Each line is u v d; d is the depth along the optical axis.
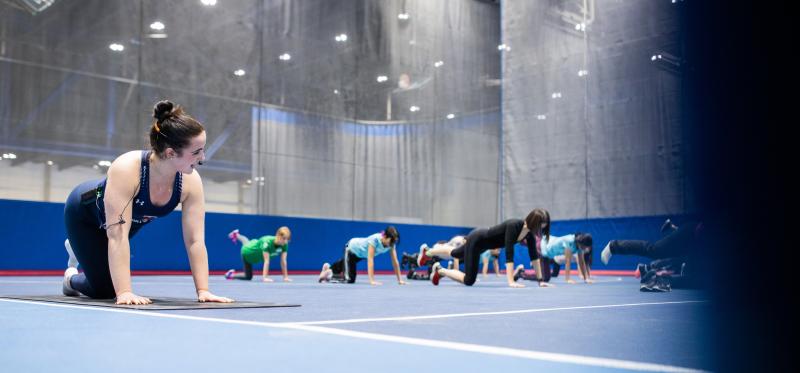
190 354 1.26
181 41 11.30
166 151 2.63
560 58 13.16
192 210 2.93
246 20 11.98
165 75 11.12
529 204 13.39
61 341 1.45
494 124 15.08
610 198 12.16
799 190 0.60
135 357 1.21
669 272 5.53
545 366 1.15
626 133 12.05
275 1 12.31
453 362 1.19
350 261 7.50
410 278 9.23
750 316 0.62
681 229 5.66
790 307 0.59
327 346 1.40
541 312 2.66
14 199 9.38
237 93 11.78
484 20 15.13
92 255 2.99
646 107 11.78
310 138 12.52
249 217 10.68
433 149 14.13
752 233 0.62
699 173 0.68
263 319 2.10
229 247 10.42
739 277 0.62
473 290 5.37
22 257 8.70
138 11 10.96
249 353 1.28
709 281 0.64
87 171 10.41
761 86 0.65
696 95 0.70
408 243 12.68
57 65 10.25
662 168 11.47
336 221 11.72
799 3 0.65
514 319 2.26
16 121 9.88
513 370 1.10
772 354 0.90
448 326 1.95
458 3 14.73
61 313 2.24
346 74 13.08
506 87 13.97
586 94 12.66
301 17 12.59
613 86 12.25
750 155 0.64
